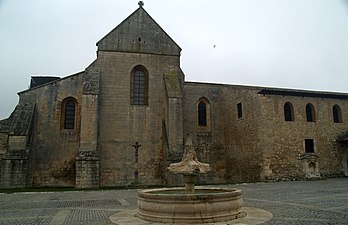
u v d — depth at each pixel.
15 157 23.41
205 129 32.12
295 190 17.59
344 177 27.19
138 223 8.55
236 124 29.53
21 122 24.98
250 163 26.73
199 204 8.48
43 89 27.70
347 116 28.89
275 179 24.78
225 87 32.09
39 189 22.64
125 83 28.67
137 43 29.72
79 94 28.19
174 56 30.36
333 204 11.86
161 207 8.74
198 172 10.74
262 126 25.45
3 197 17.16
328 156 27.25
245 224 8.05
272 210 10.56
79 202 14.47
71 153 27.17
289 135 26.19
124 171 27.05
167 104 27.17
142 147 27.88
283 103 26.70
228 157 30.88
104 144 27.08
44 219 9.81
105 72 28.39
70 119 27.97
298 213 9.83
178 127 26.30
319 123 27.66
